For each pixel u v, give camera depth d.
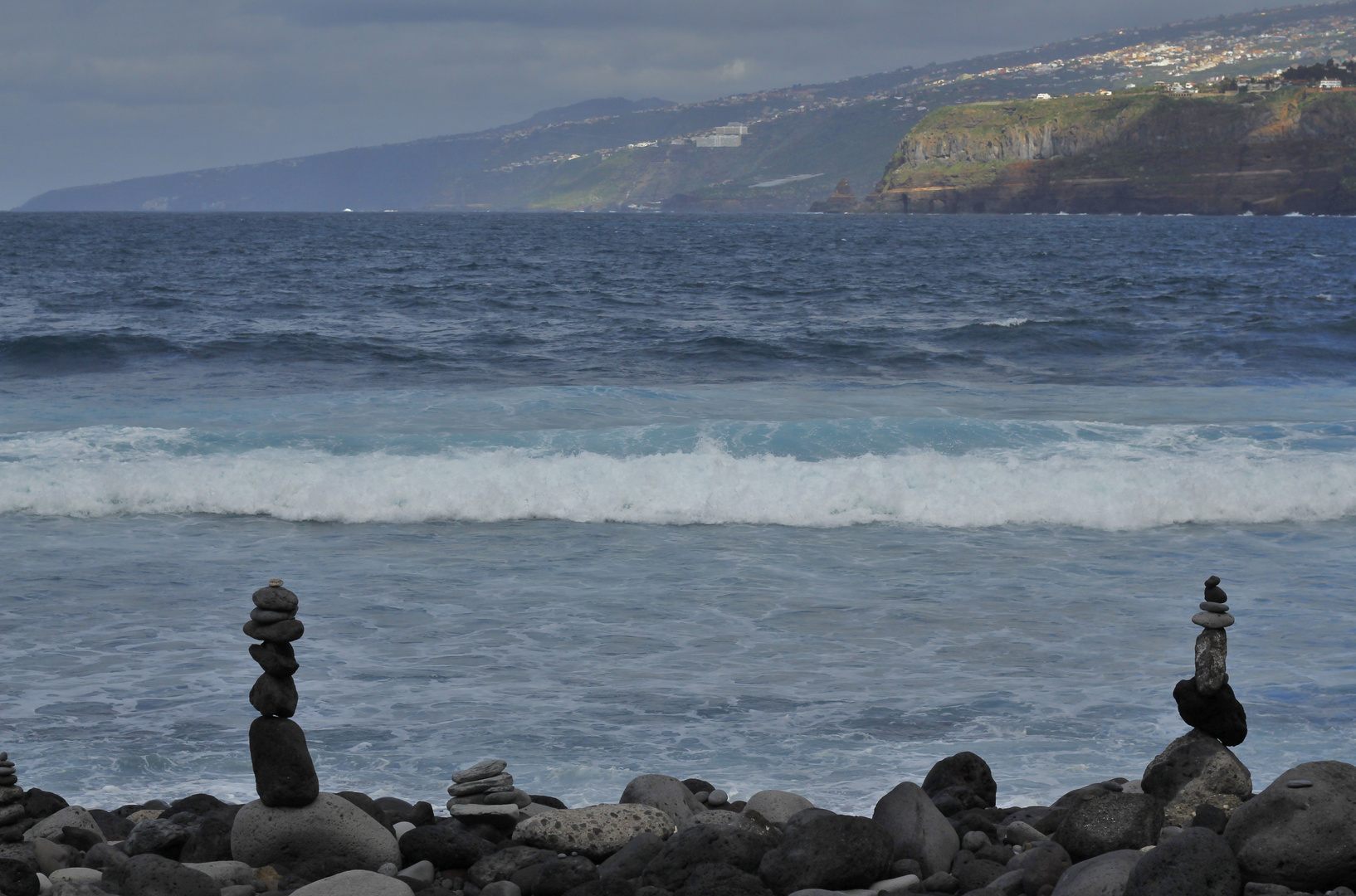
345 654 14.55
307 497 22.53
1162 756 9.16
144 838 8.52
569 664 14.26
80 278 86.00
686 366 42.28
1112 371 41.28
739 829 8.02
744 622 16.02
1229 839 7.50
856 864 7.66
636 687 13.44
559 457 24.52
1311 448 26.64
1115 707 12.82
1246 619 16.19
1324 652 14.72
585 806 10.03
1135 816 8.21
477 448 26.17
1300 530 21.80
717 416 31.22
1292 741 11.77
